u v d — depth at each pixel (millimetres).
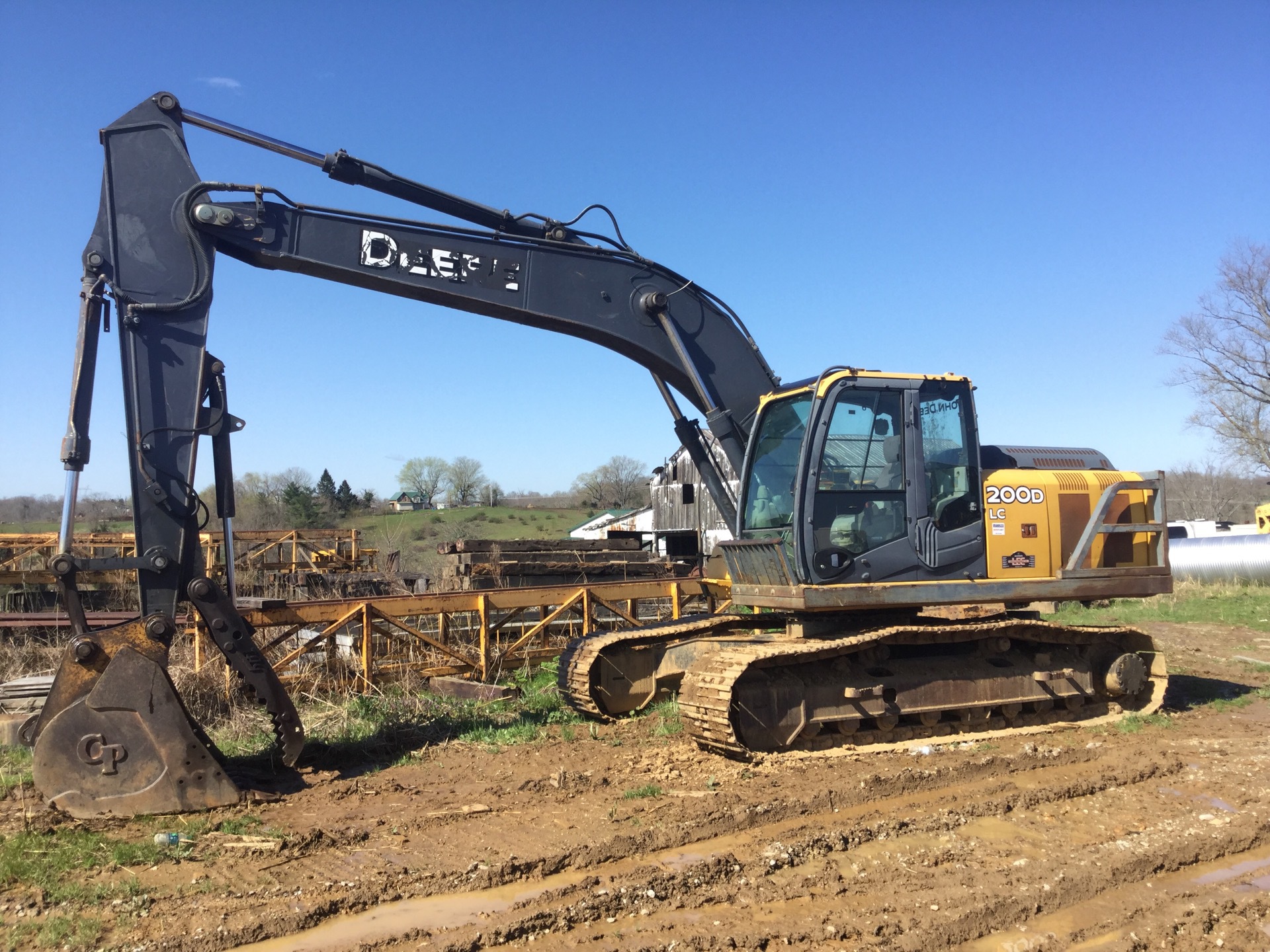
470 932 4430
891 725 8320
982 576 8508
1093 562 8914
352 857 5453
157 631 6359
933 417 8531
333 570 20016
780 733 7781
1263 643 15227
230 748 7914
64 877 5098
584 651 9477
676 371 8625
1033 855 5535
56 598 14719
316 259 7254
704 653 8258
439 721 9039
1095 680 9578
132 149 6914
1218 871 5441
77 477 6473
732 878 5148
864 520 8117
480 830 5926
